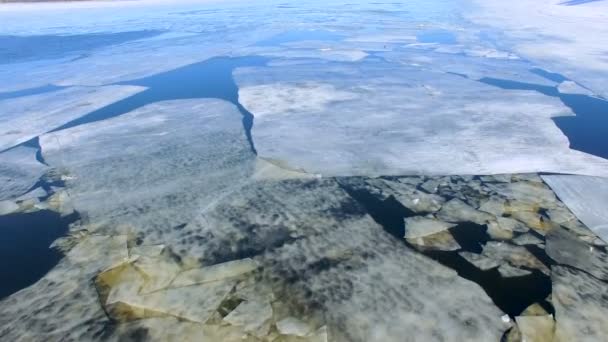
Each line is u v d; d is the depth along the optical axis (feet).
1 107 26.07
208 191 14.99
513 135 19.11
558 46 39.37
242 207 13.94
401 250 11.78
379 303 9.95
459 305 9.85
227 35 52.24
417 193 14.58
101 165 17.39
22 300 10.42
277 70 33.27
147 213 13.79
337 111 23.04
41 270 11.50
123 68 36.14
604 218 12.94
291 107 23.97
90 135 20.85
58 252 12.16
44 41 51.34
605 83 27.35
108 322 9.61
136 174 16.48
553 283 10.48
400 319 9.50
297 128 20.70
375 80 29.35
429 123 20.89
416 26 54.03
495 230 12.51
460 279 10.65
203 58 39.04
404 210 13.64
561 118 21.35
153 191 15.15
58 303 10.26
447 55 37.45
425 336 9.06
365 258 11.48
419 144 18.43
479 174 15.75
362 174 15.98
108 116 24.07
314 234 12.51
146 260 11.58
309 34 51.49
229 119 22.45
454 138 18.97
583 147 18.01
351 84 28.43
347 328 9.29
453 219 13.10
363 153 17.72
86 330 9.41
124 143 19.67
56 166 17.53
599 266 11.05
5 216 14.07
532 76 29.50
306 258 11.51
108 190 15.34
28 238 12.89
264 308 9.87
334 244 12.07
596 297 10.03
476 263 11.21
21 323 9.73
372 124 20.97
